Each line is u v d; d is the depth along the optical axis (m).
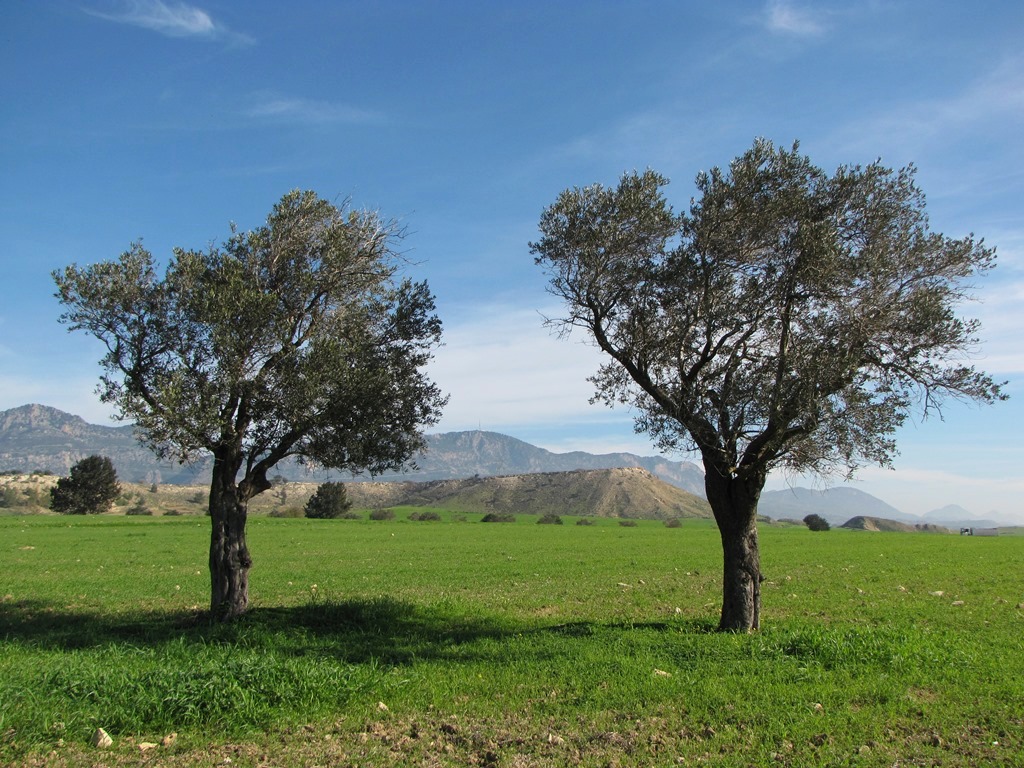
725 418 15.84
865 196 14.63
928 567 35.06
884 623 18.11
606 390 17.91
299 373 15.95
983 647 14.30
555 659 13.12
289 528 72.38
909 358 13.87
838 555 43.19
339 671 10.99
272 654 12.16
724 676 11.66
